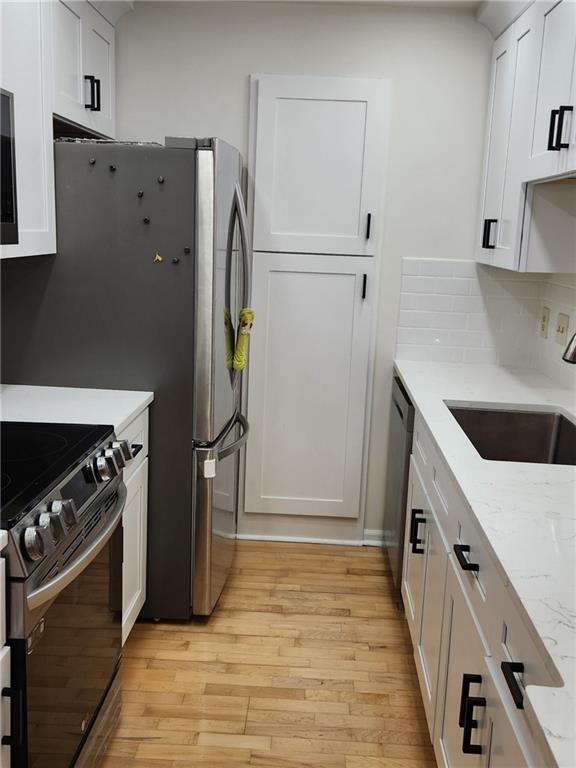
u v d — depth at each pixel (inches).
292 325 138.0
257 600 123.6
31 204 91.7
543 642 43.2
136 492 101.9
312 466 143.3
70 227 103.7
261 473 143.6
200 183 102.1
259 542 146.1
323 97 130.6
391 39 130.3
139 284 104.9
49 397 101.7
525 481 71.1
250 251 135.6
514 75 112.0
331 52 131.0
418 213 135.3
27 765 60.6
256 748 89.0
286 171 133.0
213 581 115.4
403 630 116.2
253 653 108.5
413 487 109.6
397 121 132.6
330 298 137.3
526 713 46.1
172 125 133.5
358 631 115.4
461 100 131.7
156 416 108.3
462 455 79.3
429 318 138.6
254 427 141.7
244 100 132.6
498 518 61.3
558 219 105.5
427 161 133.6
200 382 107.4
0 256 82.0
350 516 145.0
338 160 132.5
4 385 108.3
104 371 107.3
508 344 138.7
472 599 66.2
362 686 101.7
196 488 110.3
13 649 59.2
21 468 69.4
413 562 106.2
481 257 129.6
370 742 90.7
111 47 127.7
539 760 42.7
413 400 109.7
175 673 103.0
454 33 129.9
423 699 90.5
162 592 113.4
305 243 135.0
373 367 140.4
